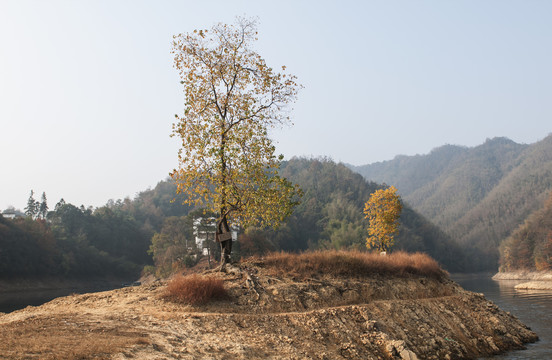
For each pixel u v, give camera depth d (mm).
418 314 20984
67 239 112688
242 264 22406
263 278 20547
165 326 14312
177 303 17797
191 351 12180
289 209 21922
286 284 20141
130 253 135875
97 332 12773
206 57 23062
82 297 19609
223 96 23297
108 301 18562
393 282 23828
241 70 23234
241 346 13539
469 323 22422
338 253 24672
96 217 136875
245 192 21828
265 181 21922
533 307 40156
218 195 21719
